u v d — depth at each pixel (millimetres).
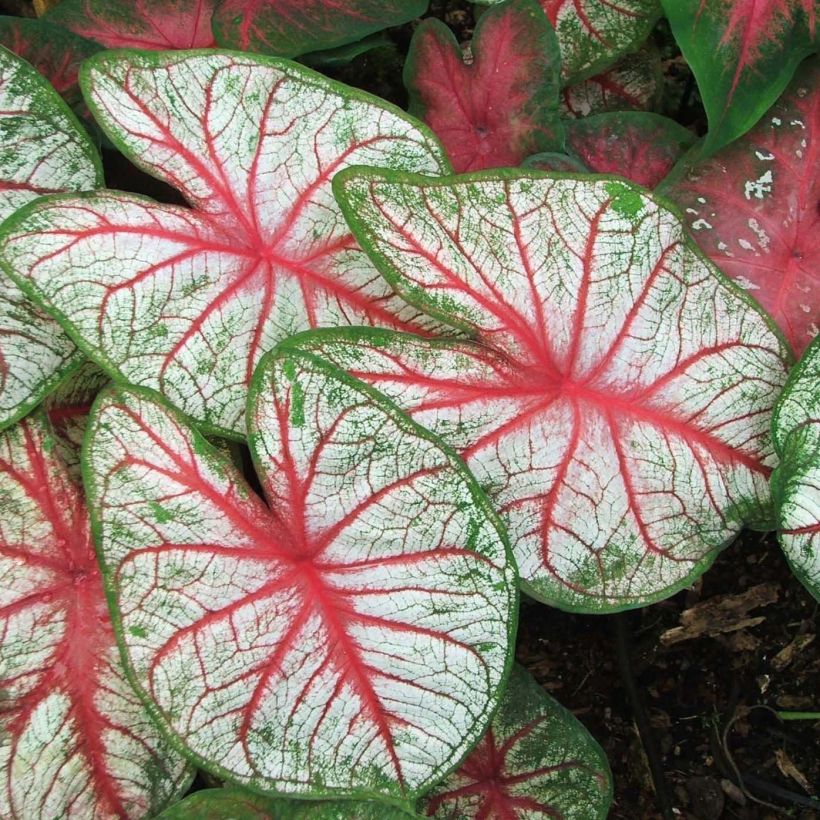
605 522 677
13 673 660
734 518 686
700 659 845
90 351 654
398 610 644
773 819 812
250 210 683
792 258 745
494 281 666
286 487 639
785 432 656
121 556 629
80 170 691
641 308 681
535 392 676
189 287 670
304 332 651
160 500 635
